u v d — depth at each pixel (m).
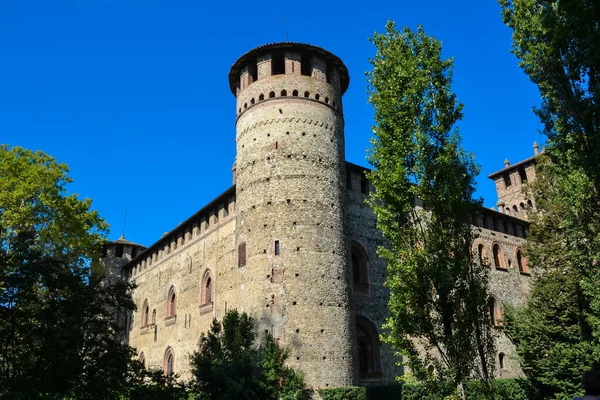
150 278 53.72
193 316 42.78
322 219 32.91
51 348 19.55
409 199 21.66
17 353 20.67
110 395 20.36
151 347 49.81
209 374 25.06
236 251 35.09
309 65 38.88
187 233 47.44
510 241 50.19
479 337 19.91
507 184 67.12
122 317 58.62
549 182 33.91
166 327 47.53
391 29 23.80
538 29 20.52
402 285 20.55
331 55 37.19
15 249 22.38
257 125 35.25
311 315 30.25
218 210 42.22
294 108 34.84
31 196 37.41
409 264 20.58
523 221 51.94
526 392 34.41
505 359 43.81
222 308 37.75
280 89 35.38
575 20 15.83
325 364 29.50
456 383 19.09
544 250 34.28
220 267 39.50
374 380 34.00
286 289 30.69
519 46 21.91
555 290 32.53
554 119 21.81
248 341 28.53
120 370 20.61
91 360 20.39
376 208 22.47
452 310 20.08
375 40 24.08
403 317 20.41
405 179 21.61
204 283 42.12
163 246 52.22
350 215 37.38
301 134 34.34
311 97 35.59
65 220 39.16
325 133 35.28
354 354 31.44
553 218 33.91
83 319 21.20
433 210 21.02
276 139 34.28
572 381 29.72
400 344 20.56
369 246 37.75
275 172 33.53
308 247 31.78
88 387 19.69
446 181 20.94
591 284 24.78
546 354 31.52
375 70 23.56
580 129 18.06
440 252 20.25
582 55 16.81
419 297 20.30
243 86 37.53
